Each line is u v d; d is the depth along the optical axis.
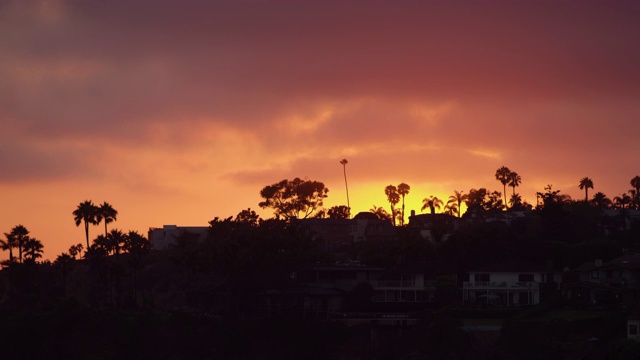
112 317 177.25
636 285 175.62
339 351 176.00
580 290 175.62
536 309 170.62
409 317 178.50
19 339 173.00
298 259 182.38
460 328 164.75
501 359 159.00
